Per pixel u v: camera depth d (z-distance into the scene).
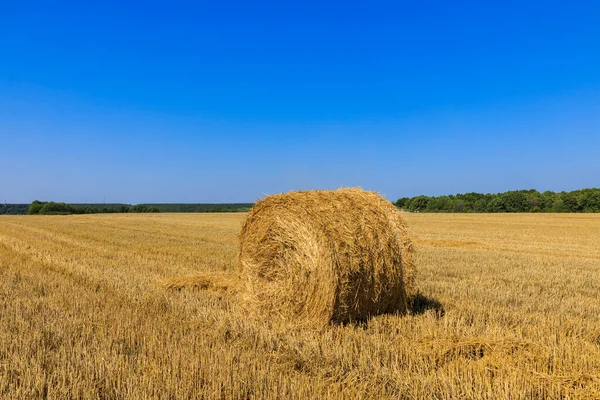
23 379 4.76
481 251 18.72
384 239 7.55
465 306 8.20
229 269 12.66
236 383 4.65
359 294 7.23
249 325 6.76
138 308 7.71
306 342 5.96
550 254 18.66
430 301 8.76
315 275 7.21
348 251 7.11
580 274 12.66
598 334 6.58
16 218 51.12
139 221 42.94
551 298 9.26
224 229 30.73
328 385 4.75
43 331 6.41
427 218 52.25
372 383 4.72
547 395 4.54
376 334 6.37
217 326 6.67
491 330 6.50
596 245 22.78
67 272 11.61
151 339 6.06
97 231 27.92
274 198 8.16
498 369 5.08
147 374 4.89
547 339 6.26
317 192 8.05
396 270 7.65
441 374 4.92
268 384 4.75
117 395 4.50
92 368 5.02
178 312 7.51
